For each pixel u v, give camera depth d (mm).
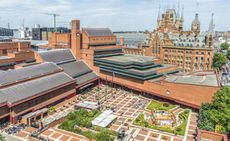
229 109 70312
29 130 77125
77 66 136375
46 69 110188
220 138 65312
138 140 72438
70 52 146125
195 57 164875
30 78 96750
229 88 77625
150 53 188500
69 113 88750
